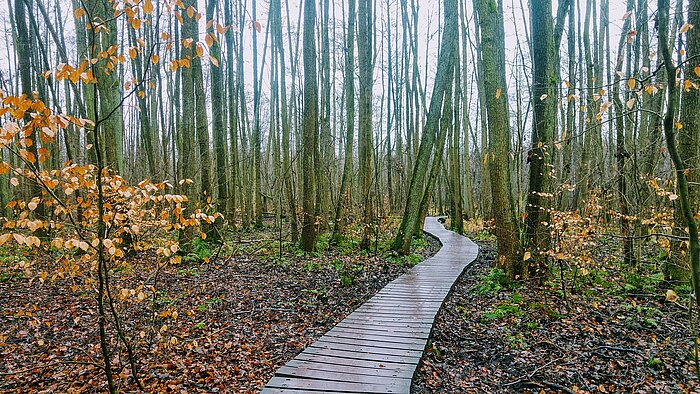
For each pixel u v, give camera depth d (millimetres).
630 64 12555
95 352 5895
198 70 12750
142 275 9070
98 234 3891
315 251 13461
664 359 5574
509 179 9273
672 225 7574
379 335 6344
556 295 8164
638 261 8898
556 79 8516
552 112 8531
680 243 7258
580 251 8133
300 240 13734
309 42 13164
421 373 5500
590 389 5078
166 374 5340
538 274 8953
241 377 5371
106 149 11000
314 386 4703
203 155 12844
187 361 5758
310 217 13438
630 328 6629
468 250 15227
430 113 13305
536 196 8750
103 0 10383
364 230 14469
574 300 7859
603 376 5324
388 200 25984
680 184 3174
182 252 11711
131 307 7508
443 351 6375
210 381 5215
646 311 7184
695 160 7266
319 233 16047
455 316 7941
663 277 8117
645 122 12227
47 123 3203
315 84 13484
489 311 7816
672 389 4922
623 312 7246
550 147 8594
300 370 5113
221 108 14695
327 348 5824
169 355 5902
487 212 20438
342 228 15336
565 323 6980
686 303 6855
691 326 3662
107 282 4148
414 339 6160
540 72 8531
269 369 5633
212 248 13289
